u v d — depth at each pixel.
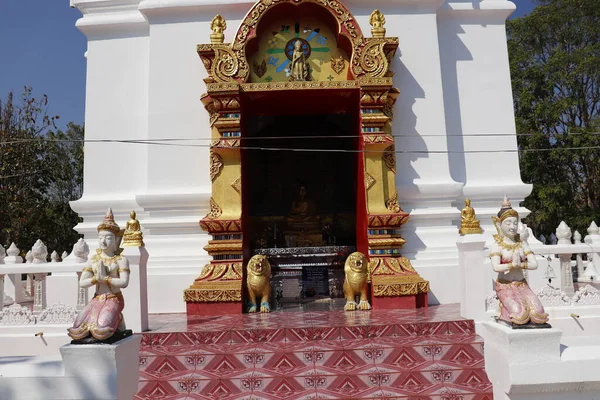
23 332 6.84
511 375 4.49
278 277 10.24
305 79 9.48
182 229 9.59
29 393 4.44
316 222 11.13
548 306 7.10
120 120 10.40
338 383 5.84
